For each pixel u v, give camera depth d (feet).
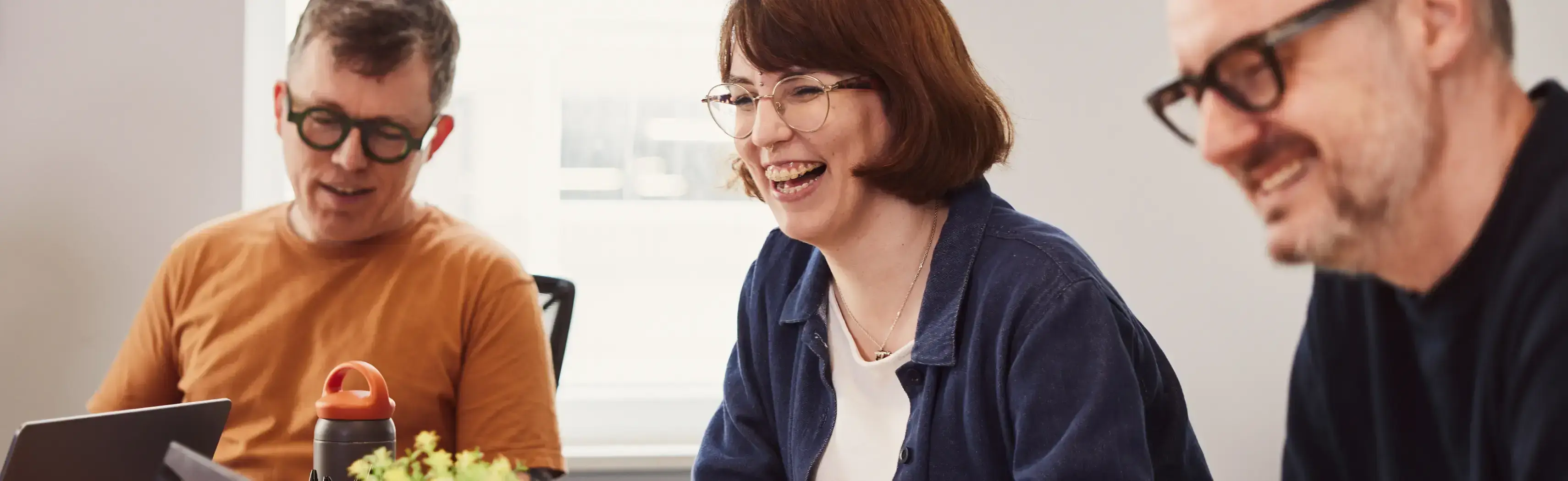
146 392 6.04
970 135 4.56
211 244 6.10
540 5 9.63
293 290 5.93
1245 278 9.46
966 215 4.63
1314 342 3.68
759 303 5.30
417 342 5.85
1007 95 9.22
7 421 8.49
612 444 9.84
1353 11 2.56
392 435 4.14
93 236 8.57
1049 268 4.28
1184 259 9.43
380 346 5.82
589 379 9.86
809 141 4.50
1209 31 2.69
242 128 8.73
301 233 6.05
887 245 4.66
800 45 4.42
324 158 5.91
